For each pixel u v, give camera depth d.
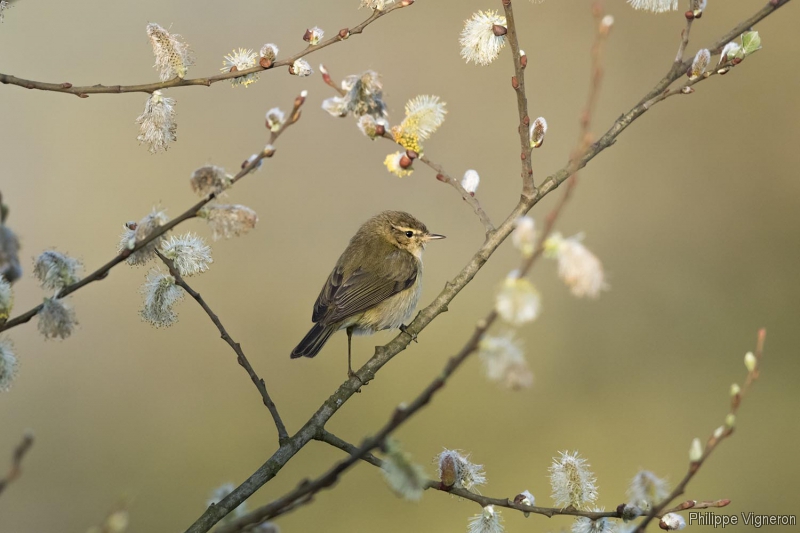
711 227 16.67
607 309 15.70
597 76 3.59
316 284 15.59
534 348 15.27
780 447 13.41
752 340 15.02
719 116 17.45
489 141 17.20
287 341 14.84
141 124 5.75
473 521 5.43
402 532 12.57
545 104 17.59
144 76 16.41
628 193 17.00
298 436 6.02
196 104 16.41
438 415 14.21
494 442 13.88
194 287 15.29
